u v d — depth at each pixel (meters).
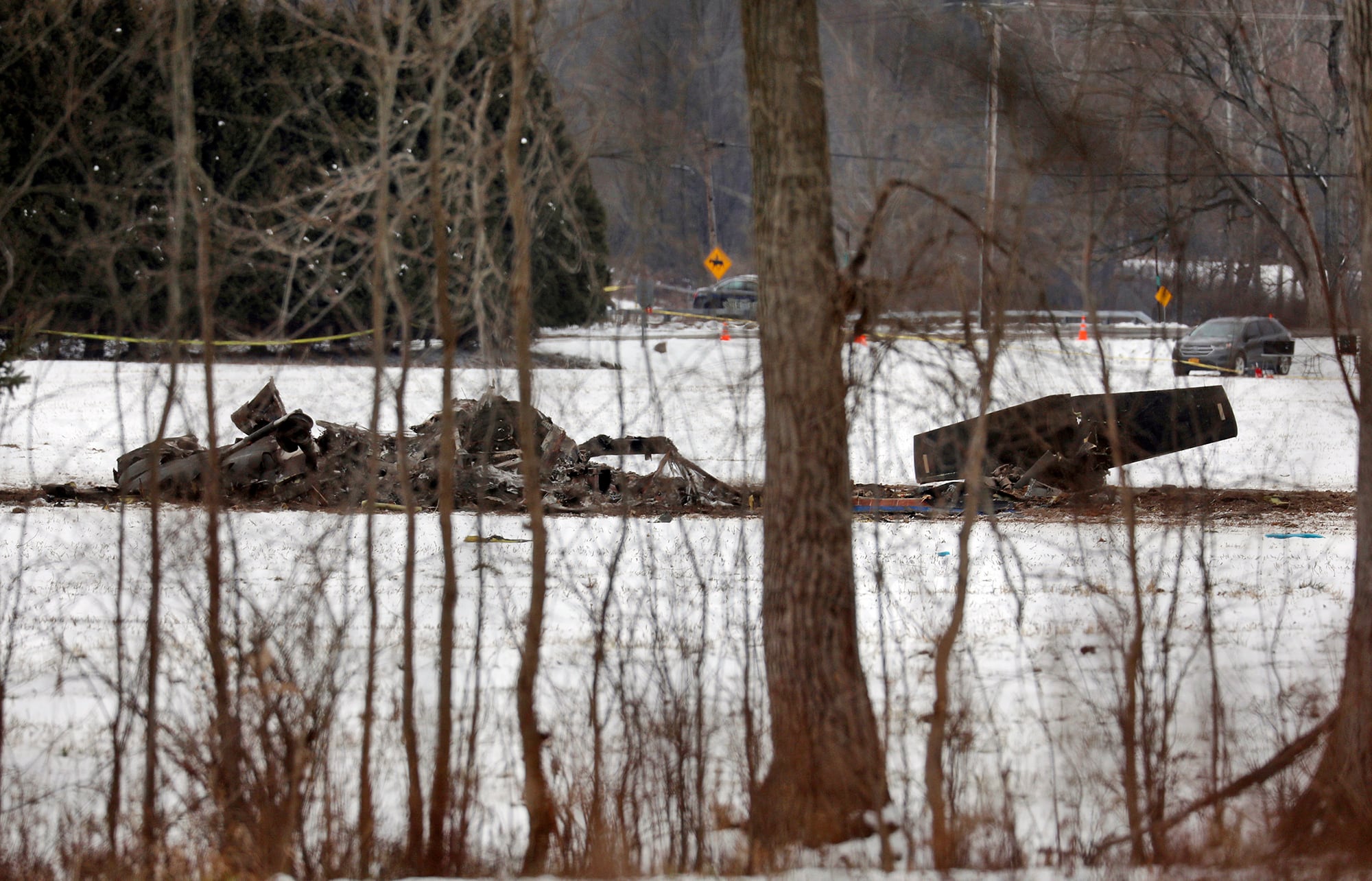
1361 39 16.22
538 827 15.82
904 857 15.77
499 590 25.17
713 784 18.39
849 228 16.28
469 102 16.06
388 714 20.23
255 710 17.30
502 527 38.78
